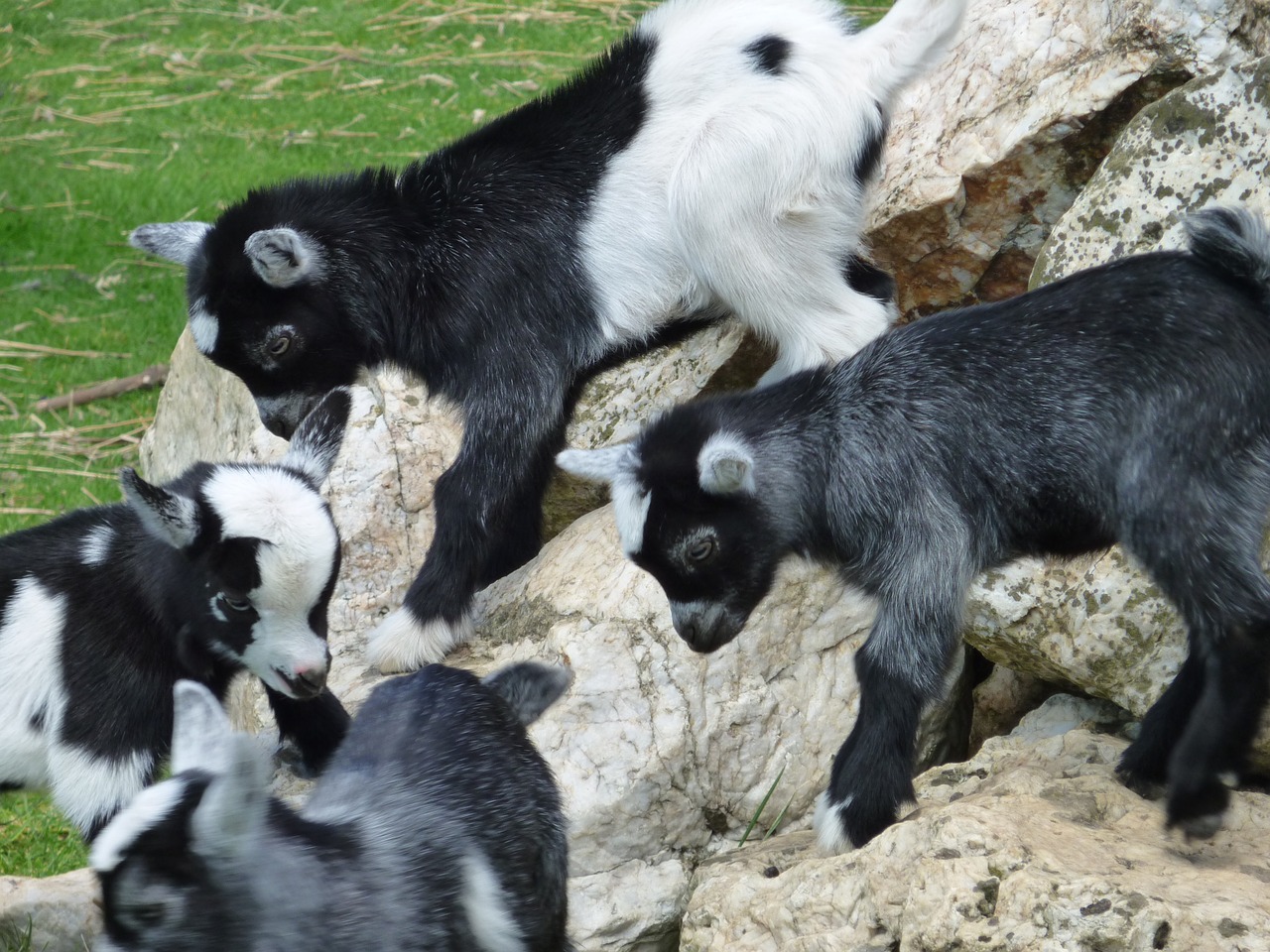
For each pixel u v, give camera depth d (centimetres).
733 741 850
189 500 782
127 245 1872
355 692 943
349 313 1026
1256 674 670
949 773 802
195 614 802
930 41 984
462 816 627
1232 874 654
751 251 978
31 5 2523
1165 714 734
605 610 898
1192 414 690
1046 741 805
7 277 1816
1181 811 679
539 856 666
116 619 817
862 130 986
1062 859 654
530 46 2252
